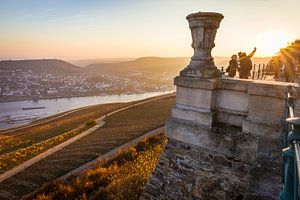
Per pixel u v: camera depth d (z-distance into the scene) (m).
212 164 6.12
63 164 24.19
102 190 13.55
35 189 19.41
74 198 14.38
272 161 4.24
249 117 5.57
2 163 26.70
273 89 5.15
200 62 6.29
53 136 44.12
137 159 17.69
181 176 6.69
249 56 10.55
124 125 42.91
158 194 7.13
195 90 6.39
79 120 60.59
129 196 11.53
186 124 6.55
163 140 21.80
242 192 5.59
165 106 60.09
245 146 5.53
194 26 6.20
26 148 34.38
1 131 68.62
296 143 1.80
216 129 5.99
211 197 6.08
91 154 26.23
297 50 15.36
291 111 3.38
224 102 6.14
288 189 1.92
